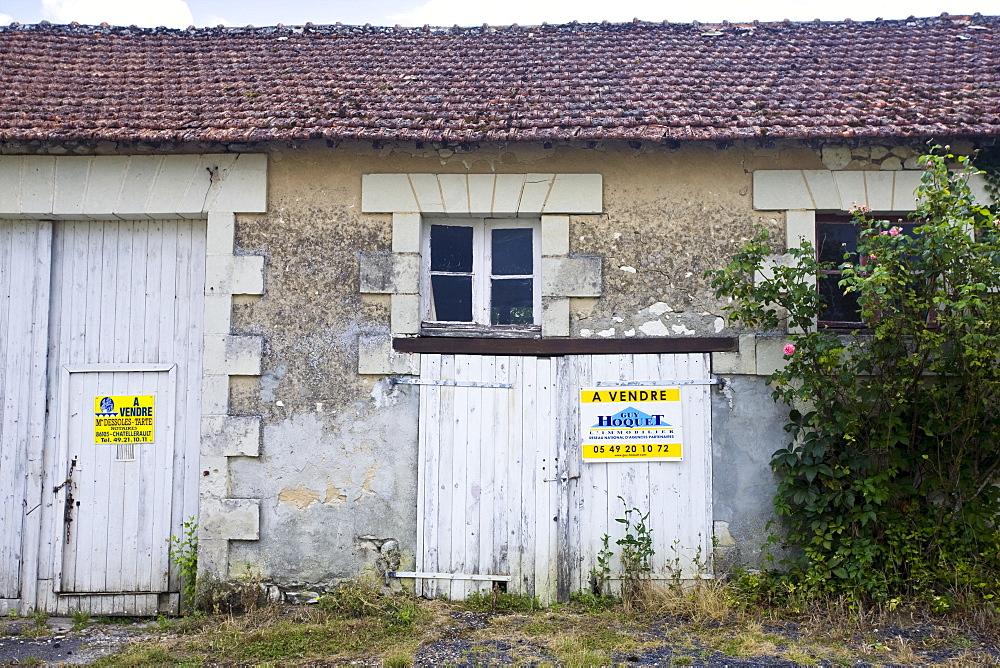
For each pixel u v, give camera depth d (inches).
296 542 244.4
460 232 260.5
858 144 246.5
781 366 243.1
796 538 234.5
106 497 251.6
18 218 255.3
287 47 302.5
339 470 246.4
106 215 253.8
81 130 242.8
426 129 242.8
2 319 254.1
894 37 297.1
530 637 212.7
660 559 241.4
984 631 208.5
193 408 253.4
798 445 239.9
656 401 245.6
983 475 232.8
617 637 210.2
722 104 254.4
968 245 211.5
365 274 249.6
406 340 248.2
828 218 254.4
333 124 244.8
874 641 203.9
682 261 249.9
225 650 209.0
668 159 253.1
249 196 252.2
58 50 295.4
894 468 230.4
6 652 213.0
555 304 248.8
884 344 224.5
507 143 245.4
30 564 249.1
